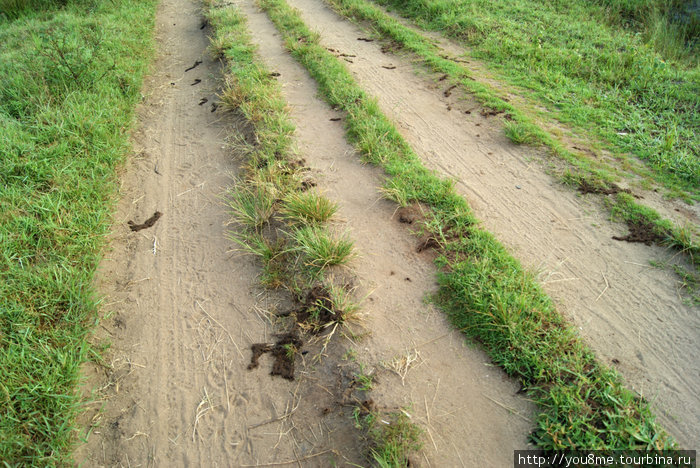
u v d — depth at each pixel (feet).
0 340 10.32
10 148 14.97
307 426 9.41
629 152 15.64
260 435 9.41
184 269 12.94
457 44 24.32
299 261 12.17
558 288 11.25
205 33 27.58
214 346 11.04
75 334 10.99
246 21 27.76
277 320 11.28
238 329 11.29
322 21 28.60
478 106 18.49
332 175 15.14
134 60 23.30
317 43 24.09
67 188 14.34
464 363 9.87
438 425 8.93
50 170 14.71
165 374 10.64
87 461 9.31
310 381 10.07
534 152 15.84
